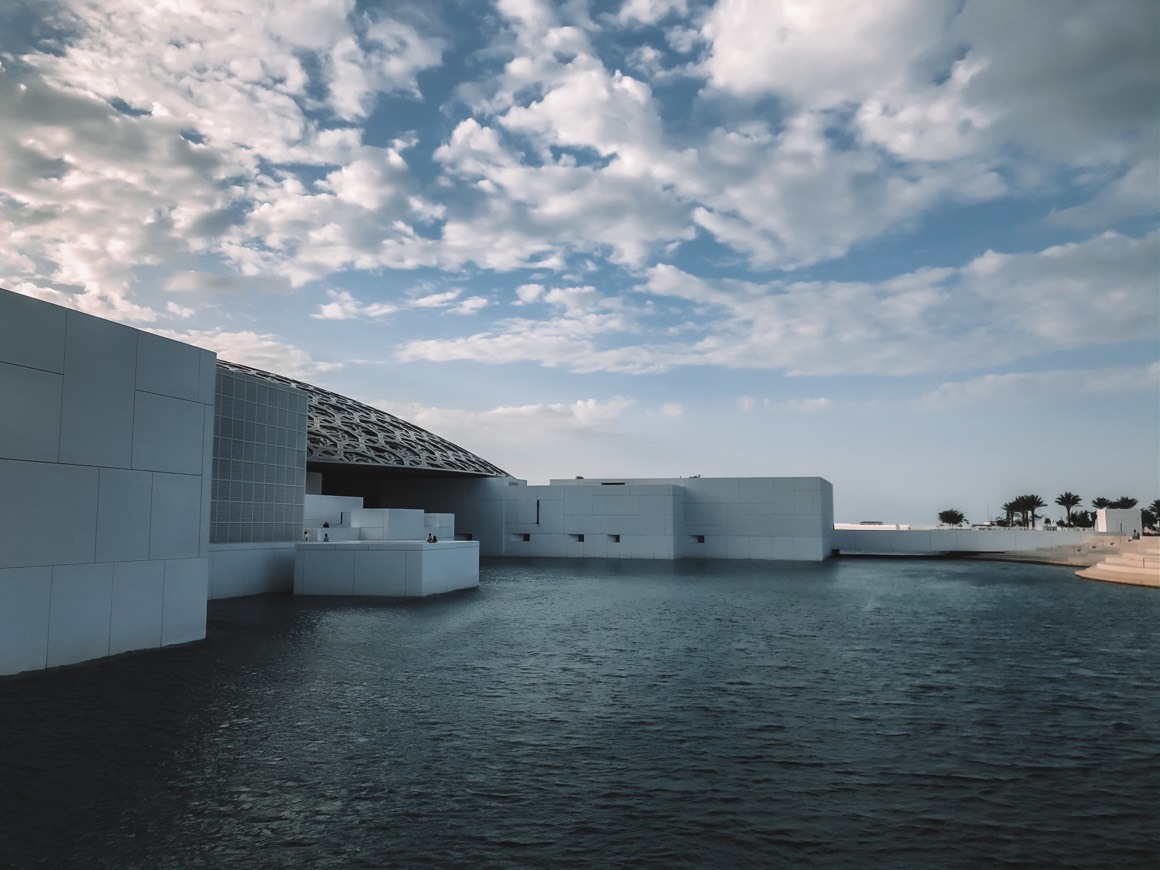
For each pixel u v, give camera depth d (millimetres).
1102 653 11906
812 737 7152
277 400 23141
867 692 9062
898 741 7043
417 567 20047
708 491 42656
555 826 5039
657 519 41031
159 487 12070
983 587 24484
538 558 41219
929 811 5355
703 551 42469
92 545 10859
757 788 5789
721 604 18688
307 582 20516
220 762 6312
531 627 14391
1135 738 7191
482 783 5855
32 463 10016
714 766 6285
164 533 12141
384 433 44281
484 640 12812
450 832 4941
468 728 7379
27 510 9938
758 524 41781
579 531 42406
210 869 4391
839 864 4508
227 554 19969
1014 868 4473
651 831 4969
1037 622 15625
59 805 5355
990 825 5117
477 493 44406
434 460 44219
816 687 9320
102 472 11047
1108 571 27734
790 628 14508
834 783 5910
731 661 11008
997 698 8805
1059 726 7605
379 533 28234
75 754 6500
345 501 30297
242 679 9562
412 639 12852
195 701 8391
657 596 20672
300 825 5031
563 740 7000
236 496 21219
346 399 48594
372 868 4418
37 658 10039
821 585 24719
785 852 4668
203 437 13039
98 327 11023
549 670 10258
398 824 5059
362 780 5902
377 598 19641
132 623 11500
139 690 8914
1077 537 45750
